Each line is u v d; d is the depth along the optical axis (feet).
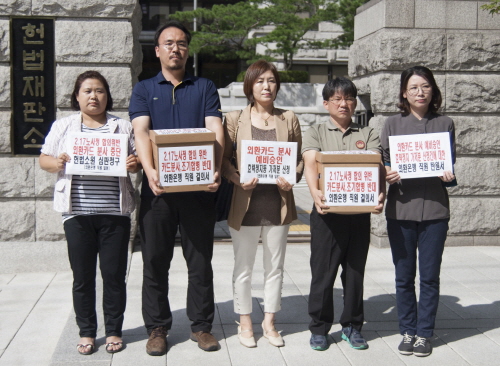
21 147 21.03
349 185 13.17
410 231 13.89
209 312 14.07
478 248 23.67
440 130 13.92
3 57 20.75
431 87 13.83
